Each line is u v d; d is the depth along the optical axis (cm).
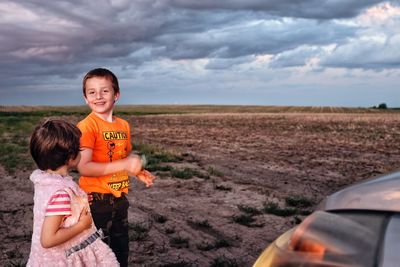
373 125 4550
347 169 1288
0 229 649
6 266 495
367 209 136
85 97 340
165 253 542
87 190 337
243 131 3422
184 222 684
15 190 948
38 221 252
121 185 343
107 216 338
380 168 1312
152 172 1184
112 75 343
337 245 132
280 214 725
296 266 138
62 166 262
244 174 1166
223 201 834
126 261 354
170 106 19838
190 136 2814
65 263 257
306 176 1145
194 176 1123
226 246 569
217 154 1667
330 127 4081
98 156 334
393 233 126
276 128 3919
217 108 16512
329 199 150
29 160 1412
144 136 2812
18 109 14188
